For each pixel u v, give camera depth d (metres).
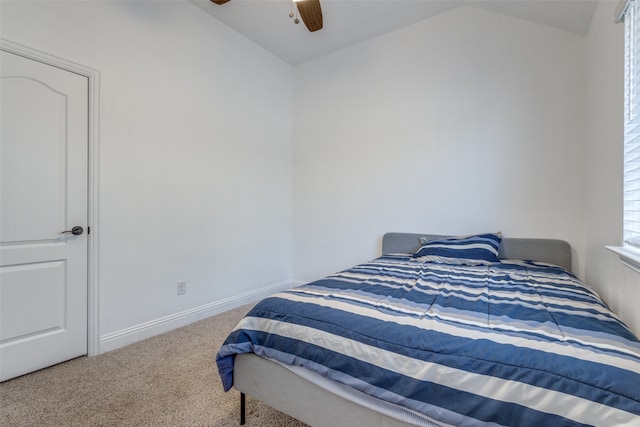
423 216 2.93
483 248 2.32
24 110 1.79
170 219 2.50
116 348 2.16
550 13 2.25
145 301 2.34
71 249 1.97
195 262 2.70
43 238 1.87
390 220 3.11
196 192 2.70
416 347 0.98
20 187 1.78
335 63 3.45
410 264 2.26
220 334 2.42
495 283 1.70
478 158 2.68
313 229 3.62
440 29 2.83
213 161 2.84
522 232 2.52
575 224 2.34
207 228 2.79
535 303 1.34
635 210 1.35
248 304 3.19
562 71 2.38
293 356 1.20
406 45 3.00
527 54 2.49
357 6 2.68
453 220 2.79
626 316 1.38
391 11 2.77
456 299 1.40
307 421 1.20
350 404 1.09
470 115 2.71
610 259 1.66
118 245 2.18
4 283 1.73
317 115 3.59
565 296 1.44
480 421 0.83
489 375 0.85
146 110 2.33
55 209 1.91
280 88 3.62
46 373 1.83
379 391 0.99
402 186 3.04
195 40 2.67
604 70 1.79
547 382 0.78
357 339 1.08
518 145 2.53
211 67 2.81
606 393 0.73
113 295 2.16
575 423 0.72
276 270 3.57
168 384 1.72
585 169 2.29
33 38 1.80
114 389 1.67
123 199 2.20
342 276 1.86
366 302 1.33
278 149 3.59
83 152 2.01
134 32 2.25
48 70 1.87
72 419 1.43
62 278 1.94
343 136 3.40
